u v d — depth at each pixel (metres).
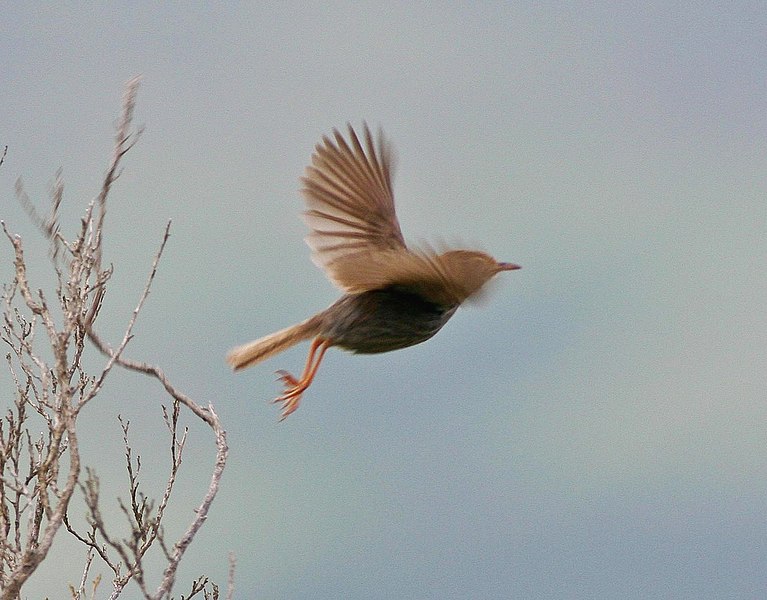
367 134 12.39
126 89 9.89
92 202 9.86
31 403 10.59
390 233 12.25
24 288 9.49
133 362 10.34
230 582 9.65
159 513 11.03
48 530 8.84
